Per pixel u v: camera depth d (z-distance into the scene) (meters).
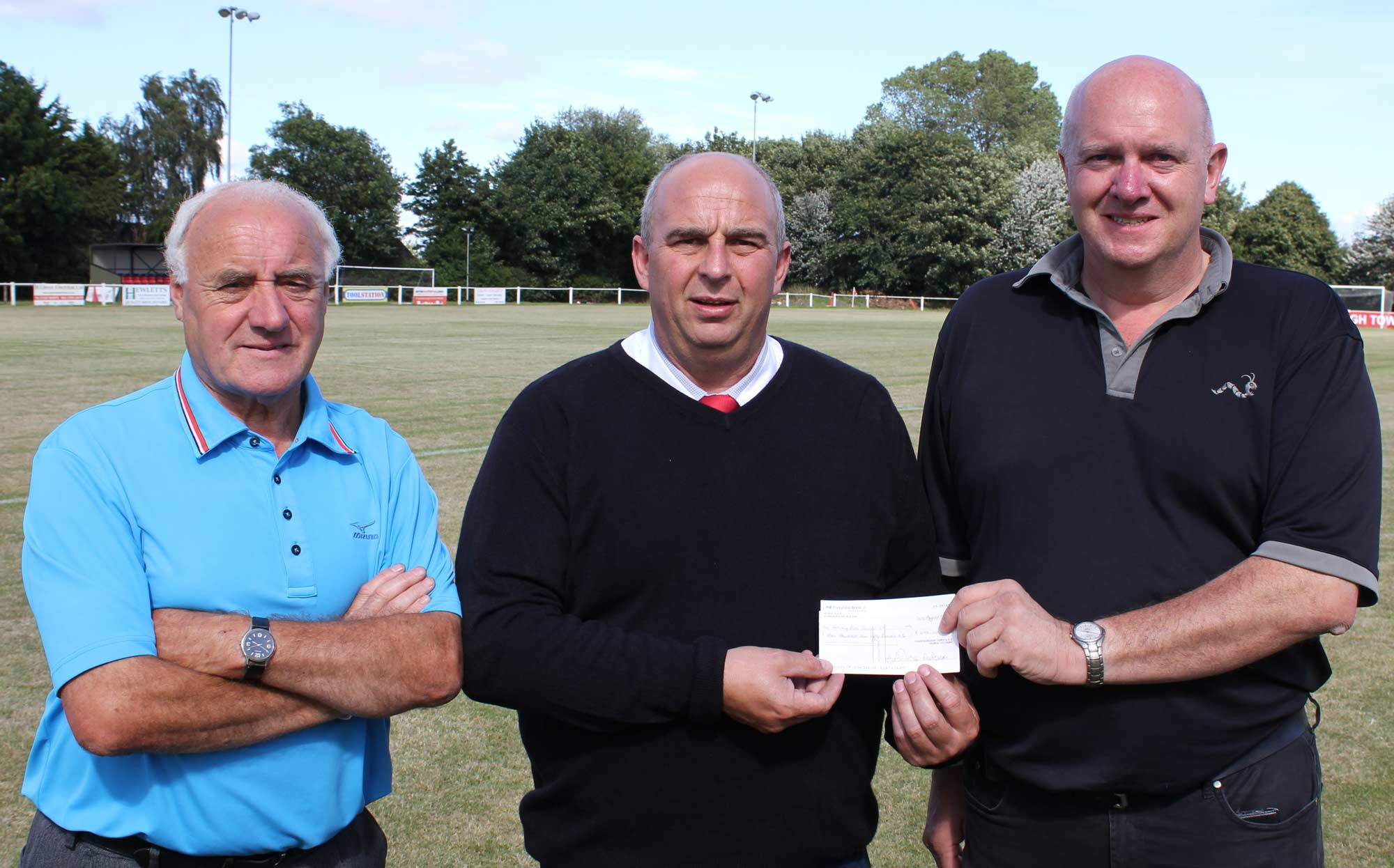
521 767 3.89
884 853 3.44
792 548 2.28
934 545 2.53
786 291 57.84
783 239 2.35
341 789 2.15
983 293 2.52
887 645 2.21
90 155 47.44
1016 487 2.27
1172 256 2.19
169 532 2.03
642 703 2.11
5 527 6.68
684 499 2.24
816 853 2.28
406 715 4.30
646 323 29.62
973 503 2.38
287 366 2.10
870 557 2.37
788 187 64.31
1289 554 2.04
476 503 2.31
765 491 2.28
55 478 1.99
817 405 2.37
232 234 2.03
